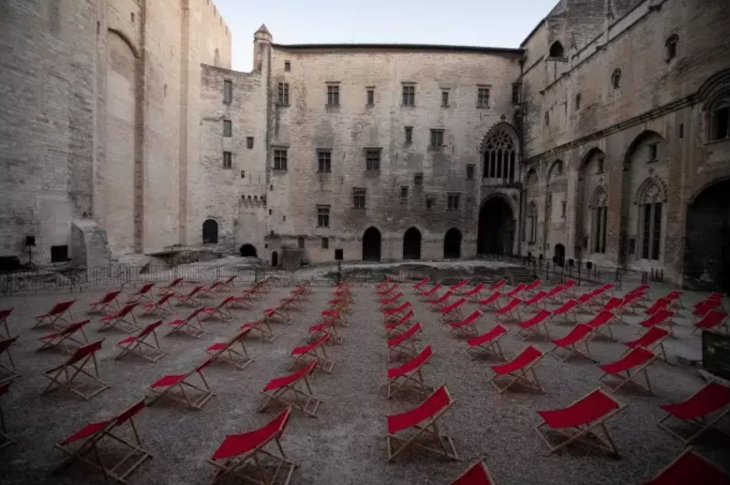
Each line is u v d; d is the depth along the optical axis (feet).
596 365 30.14
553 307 51.55
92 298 50.98
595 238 86.07
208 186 108.17
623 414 22.39
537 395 24.80
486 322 43.29
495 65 118.73
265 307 48.70
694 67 59.93
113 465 17.19
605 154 80.74
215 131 108.78
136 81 83.30
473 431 20.45
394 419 18.39
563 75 96.27
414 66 117.50
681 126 62.49
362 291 62.23
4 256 54.80
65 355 30.42
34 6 57.72
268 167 115.14
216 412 22.16
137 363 29.32
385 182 117.91
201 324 40.09
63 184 63.41
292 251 95.86
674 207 63.98
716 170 56.49
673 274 64.23
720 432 19.49
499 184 118.62
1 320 32.27
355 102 117.80
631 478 16.76
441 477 16.84
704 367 27.25
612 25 80.28
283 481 16.37
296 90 117.60
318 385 26.04
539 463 17.76
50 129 60.95
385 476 16.87
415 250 131.54
